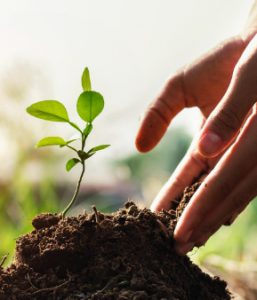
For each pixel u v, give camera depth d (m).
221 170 0.27
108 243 0.27
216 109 0.27
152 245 0.27
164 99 0.38
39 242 0.27
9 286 0.26
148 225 0.28
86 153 0.28
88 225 0.27
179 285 0.27
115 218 0.28
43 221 0.29
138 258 0.27
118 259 0.26
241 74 0.26
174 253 0.28
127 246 0.27
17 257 0.28
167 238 0.28
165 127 0.39
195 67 0.38
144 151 0.39
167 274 0.27
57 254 0.26
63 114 0.28
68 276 0.26
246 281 0.51
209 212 0.27
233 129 0.27
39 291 0.25
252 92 0.26
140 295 0.24
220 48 0.37
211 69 0.37
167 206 0.33
